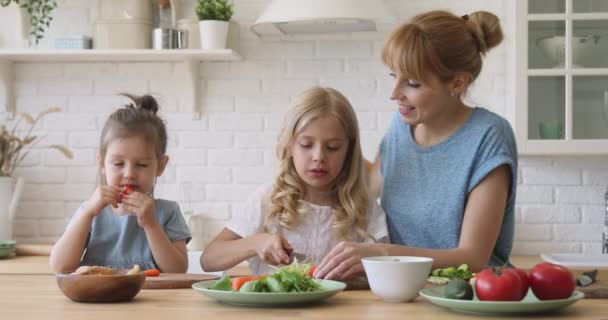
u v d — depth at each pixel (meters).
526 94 2.94
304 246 2.00
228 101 3.32
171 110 3.33
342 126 1.91
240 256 1.80
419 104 1.74
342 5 2.82
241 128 3.33
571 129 2.93
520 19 2.94
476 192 1.77
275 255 1.73
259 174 3.32
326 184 1.97
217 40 3.08
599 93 2.94
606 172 3.24
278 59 3.31
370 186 2.13
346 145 1.94
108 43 3.14
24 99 3.36
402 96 1.76
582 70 2.93
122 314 1.18
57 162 3.35
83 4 3.34
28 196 3.35
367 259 1.36
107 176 2.02
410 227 1.89
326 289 1.33
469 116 1.86
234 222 2.03
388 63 1.75
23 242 3.35
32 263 2.77
